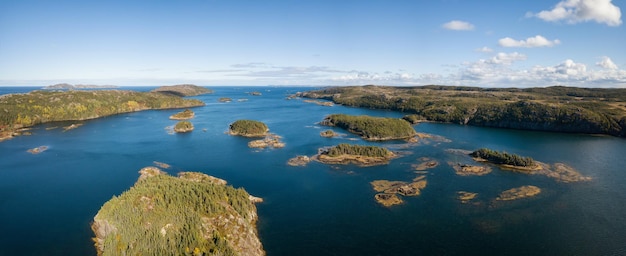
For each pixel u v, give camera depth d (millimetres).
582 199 115250
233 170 145000
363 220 99500
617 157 172625
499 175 139500
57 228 94062
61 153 172625
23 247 84875
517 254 83375
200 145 192750
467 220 99688
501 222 98625
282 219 100062
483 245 87000
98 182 129500
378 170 144875
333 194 118250
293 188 123938
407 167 149125
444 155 170625
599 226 96688
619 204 111312
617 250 84938
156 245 74188
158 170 140500
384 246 86500
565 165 155875
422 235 91500
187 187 98375
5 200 112500
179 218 83000
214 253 74688
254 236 87562
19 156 167000
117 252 74500
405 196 116500
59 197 114938
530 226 96562
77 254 82250
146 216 83062
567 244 87562
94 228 92688
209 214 88562
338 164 153250
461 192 120125
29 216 101125
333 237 90375
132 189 99000
